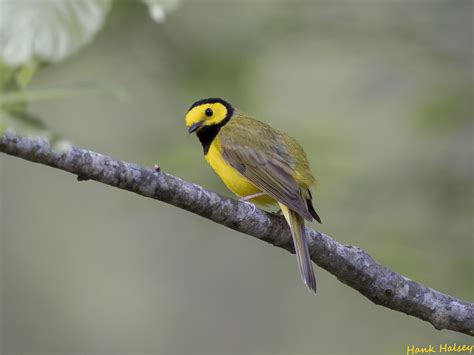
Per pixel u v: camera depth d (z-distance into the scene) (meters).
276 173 8.95
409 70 15.65
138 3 12.45
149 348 15.84
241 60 13.91
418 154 15.10
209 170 12.45
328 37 15.78
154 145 13.30
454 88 15.34
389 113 15.75
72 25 3.80
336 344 15.23
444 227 13.87
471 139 15.20
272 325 15.86
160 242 16.89
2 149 6.03
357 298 14.38
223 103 9.77
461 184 14.60
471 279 12.73
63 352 15.66
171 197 7.01
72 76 13.40
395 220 13.56
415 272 12.40
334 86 15.99
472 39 16.03
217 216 7.41
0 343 15.46
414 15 16.20
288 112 14.89
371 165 14.55
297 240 7.81
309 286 7.61
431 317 7.98
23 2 3.77
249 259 16.56
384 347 13.58
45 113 15.11
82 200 16.84
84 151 6.45
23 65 3.88
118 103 14.77
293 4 15.35
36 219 16.53
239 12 15.00
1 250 16.06
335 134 14.30
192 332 16.03
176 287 16.48
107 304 16.22
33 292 15.95
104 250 16.64
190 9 14.56
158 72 13.88
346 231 13.34
